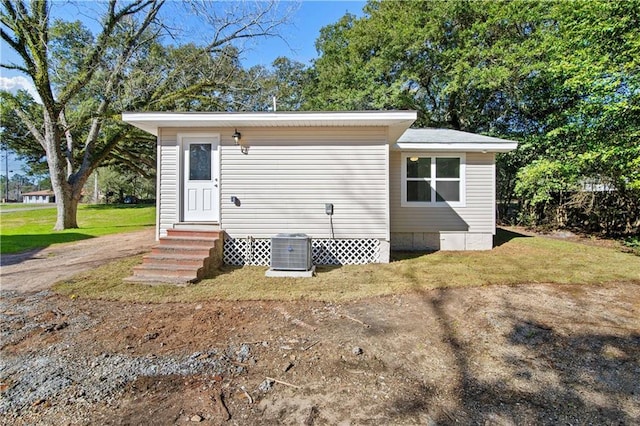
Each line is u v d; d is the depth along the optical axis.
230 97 15.59
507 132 13.77
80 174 13.48
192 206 6.96
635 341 3.33
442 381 2.66
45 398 2.44
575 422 2.17
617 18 7.31
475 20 14.48
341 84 18.97
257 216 6.83
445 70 14.58
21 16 11.16
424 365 2.91
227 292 4.97
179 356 3.09
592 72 7.63
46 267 6.56
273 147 6.80
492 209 8.60
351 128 6.75
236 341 3.39
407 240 8.64
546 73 11.16
